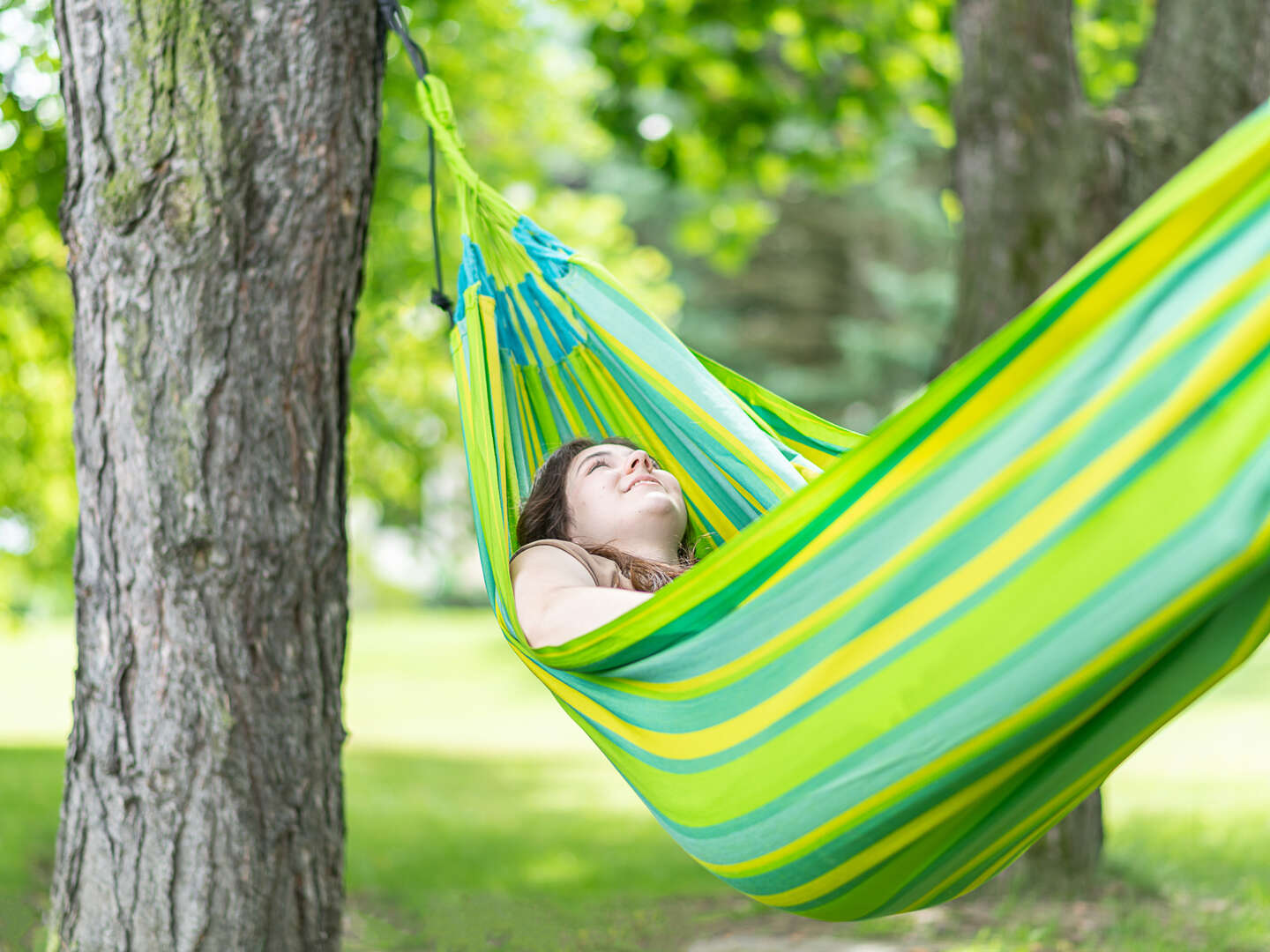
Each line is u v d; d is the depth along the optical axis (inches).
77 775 101.6
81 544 102.5
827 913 79.0
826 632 70.6
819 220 732.0
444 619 994.7
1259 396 59.0
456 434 313.1
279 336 102.5
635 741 81.5
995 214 173.5
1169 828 230.8
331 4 105.2
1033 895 176.2
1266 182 59.6
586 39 265.0
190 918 98.0
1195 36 174.2
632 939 173.2
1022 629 64.2
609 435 116.2
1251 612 65.7
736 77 267.9
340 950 105.4
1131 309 62.0
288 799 101.7
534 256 113.9
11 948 152.6
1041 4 170.6
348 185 106.2
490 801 306.3
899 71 268.5
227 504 100.2
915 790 68.6
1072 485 63.2
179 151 100.2
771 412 116.6
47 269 229.9
